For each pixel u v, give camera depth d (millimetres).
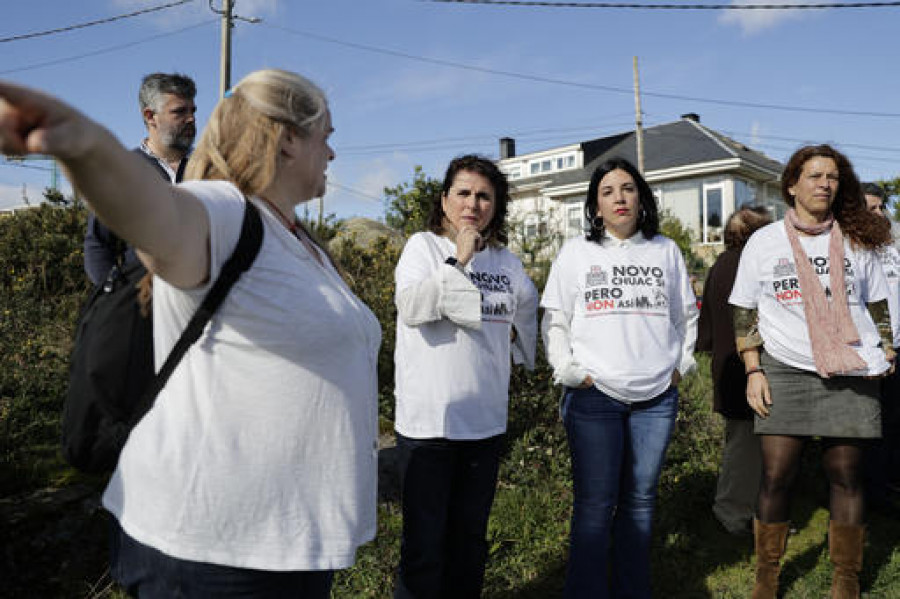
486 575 2959
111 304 1213
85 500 3186
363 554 2898
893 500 3832
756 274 2779
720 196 22859
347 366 1288
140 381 1208
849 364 2502
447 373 2357
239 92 1279
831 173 2617
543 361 4199
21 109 743
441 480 2385
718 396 3383
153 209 904
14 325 4801
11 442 3656
